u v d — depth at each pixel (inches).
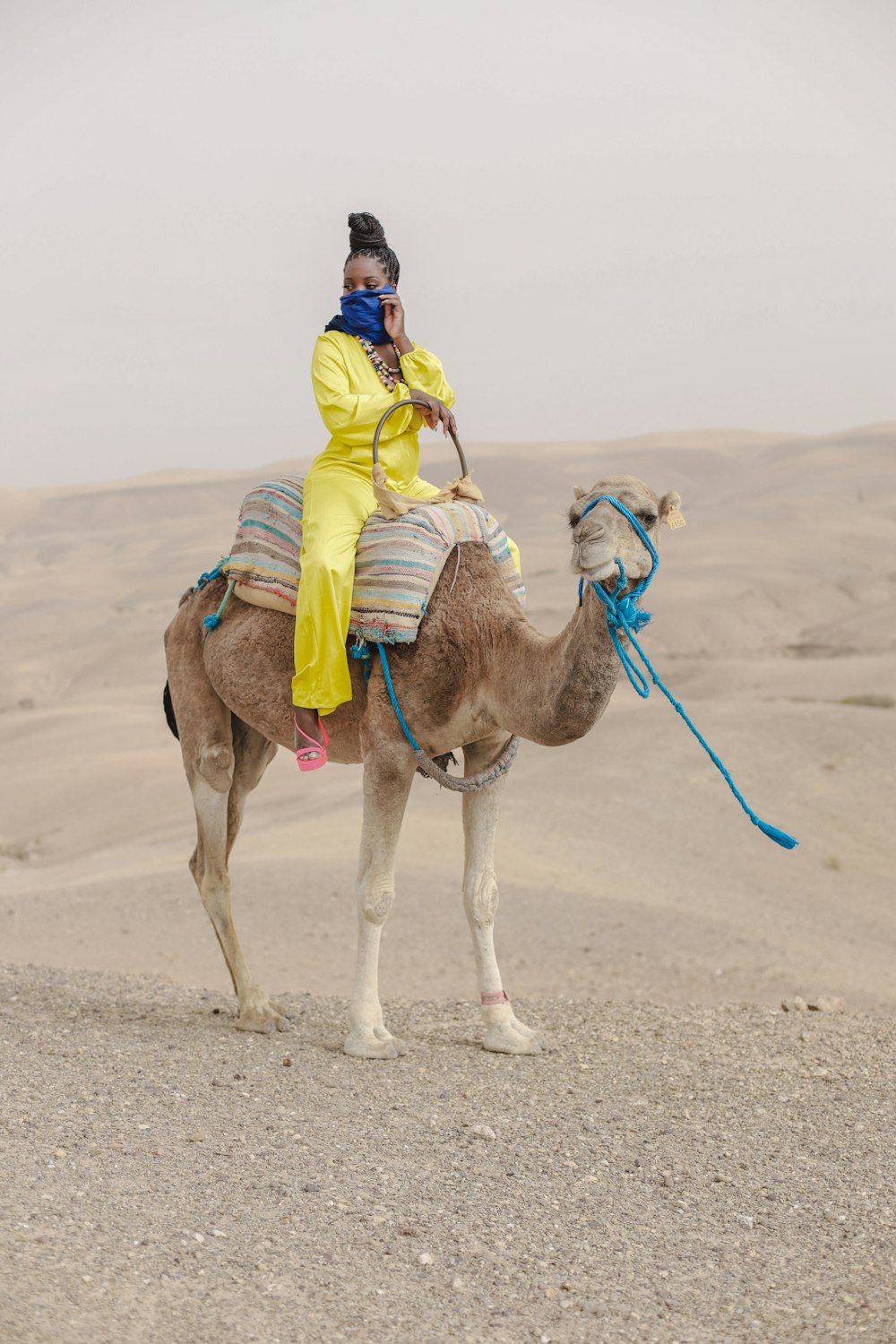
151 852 1069.8
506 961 623.8
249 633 277.4
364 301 274.1
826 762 1182.9
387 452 271.6
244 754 306.7
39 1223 167.9
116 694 2733.8
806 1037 291.0
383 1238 177.3
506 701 246.2
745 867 936.3
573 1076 256.8
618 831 978.7
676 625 3253.0
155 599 4889.3
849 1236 184.2
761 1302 165.2
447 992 551.5
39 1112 212.5
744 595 3636.8
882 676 1759.4
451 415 272.4
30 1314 143.9
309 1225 179.2
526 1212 189.3
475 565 260.4
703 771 1154.0
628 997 544.1
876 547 4690.0
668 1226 187.3
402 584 254.2
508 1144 216.1
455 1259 173.5
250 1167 197.3
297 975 578.9
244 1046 271.1
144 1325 147.7
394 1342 151.4
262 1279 162.6
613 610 221.1
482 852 275.9
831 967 649.6
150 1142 204.1
